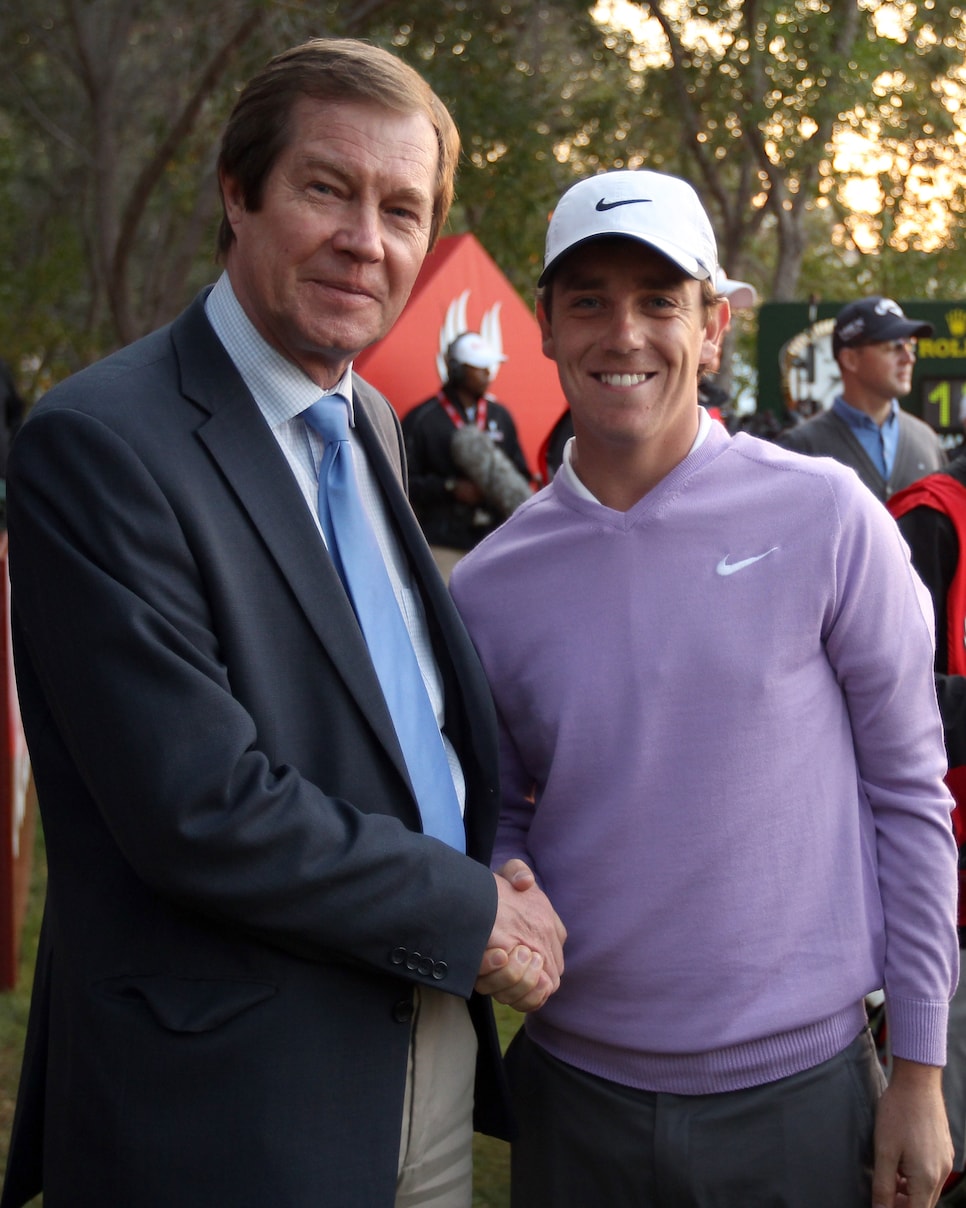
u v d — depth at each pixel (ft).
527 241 41.86
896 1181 6.01
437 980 5.34
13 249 60.59
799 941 5.89
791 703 5.89
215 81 41.96
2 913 12.94
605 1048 6.09
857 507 5.97
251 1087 5.16
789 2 34.37
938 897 6.02
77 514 5.03
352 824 5.20
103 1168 5.14
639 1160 5.99
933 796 6.12
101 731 4.94
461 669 6.13
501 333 22.85
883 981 6.13
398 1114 5.50
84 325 65.67
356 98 5.44
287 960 5.30
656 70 40.16
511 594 6.40
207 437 5.35
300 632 5.40
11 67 49.88
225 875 4.95
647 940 5.93
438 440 20.52
